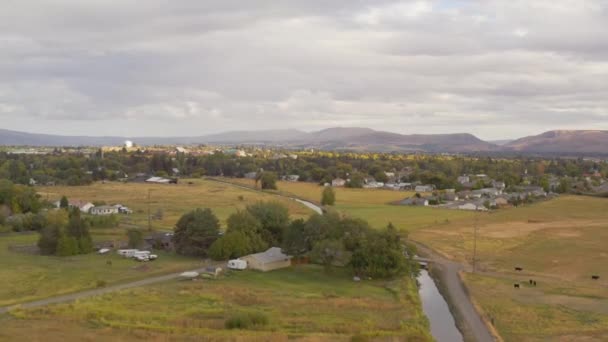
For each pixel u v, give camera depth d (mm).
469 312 70250
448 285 84875
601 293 80000
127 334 51656
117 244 109938
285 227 106750
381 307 68188
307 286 80188
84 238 103375
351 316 63469
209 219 105000
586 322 65812
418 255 109500
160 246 109062
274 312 63688
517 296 78500
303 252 97312
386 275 85938
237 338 51406
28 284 75500
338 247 89062
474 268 97312
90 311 59875
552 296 78375
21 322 55031
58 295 69812
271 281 82688
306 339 52375
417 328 59219
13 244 111250
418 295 78812
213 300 68062
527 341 59344
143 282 78875
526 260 105062
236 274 86500
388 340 53375
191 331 53531
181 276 83125
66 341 48656
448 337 61938
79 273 83188
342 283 83125
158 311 61906
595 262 101938
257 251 100688
